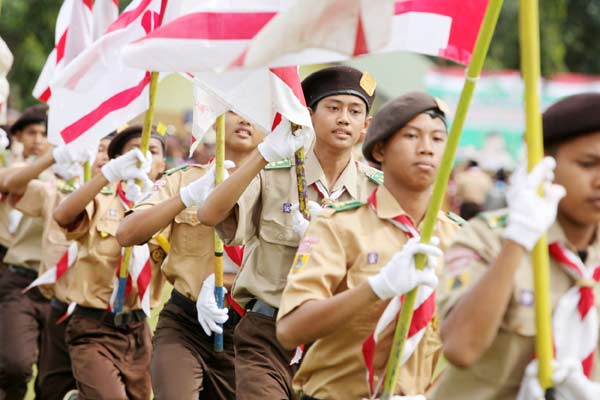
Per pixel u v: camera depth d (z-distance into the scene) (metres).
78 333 18.22
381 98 49.22
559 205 9.51
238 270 16.39
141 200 16.17
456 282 9.59
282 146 13.55
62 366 20.05
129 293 17.97
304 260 11.05
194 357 16.09
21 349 22.03
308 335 10.53
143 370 18.52
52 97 16.98
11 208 22.89
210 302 15.71
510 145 50.16
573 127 9.26
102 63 16.30
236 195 13.54
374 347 10.78
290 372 14.79
